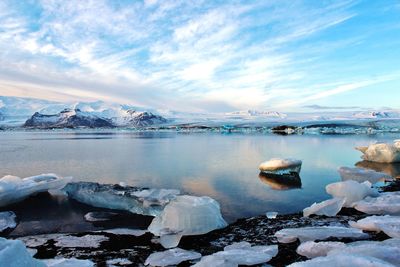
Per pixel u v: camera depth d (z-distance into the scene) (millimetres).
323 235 6141
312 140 43344
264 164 16344
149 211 9203
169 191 10438
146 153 27125
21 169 18562
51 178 12219
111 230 7887
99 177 15562
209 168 18109
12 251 3736
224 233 7316
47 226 8305
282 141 41969
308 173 16172
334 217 8047
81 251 6426
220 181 14195
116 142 43406
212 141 43531
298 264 4152
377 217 6723
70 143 42312
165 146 35188
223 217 8852
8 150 31219
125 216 9141
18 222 8625
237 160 21844
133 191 10406
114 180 14727
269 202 10570
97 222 8609
